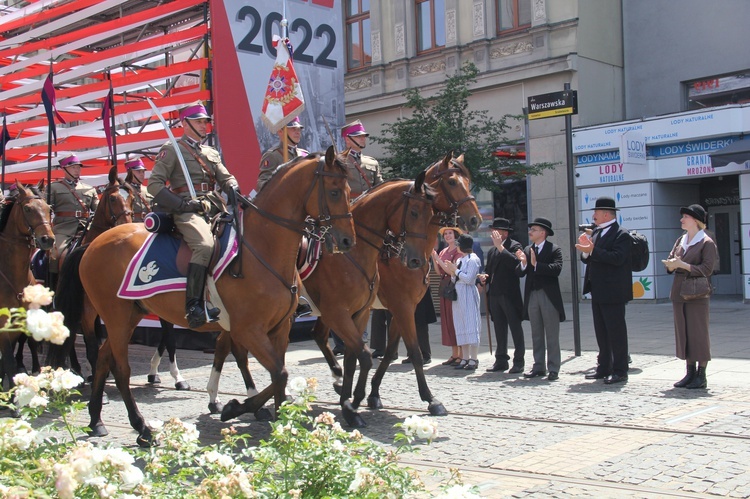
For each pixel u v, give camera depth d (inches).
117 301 288.0
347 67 1049.5
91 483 120.3
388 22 1002.1
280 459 158.4
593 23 874.8
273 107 364.5
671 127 792.9
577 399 349.1
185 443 158.4
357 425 307.0
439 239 597.3
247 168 516.4
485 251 925.8
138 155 603.5
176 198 277.7
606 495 214.5
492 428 299.1
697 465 239.1
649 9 882.1
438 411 325.4
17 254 358.9
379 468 149.2
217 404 348.8
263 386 417.4
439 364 478.9
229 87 511.2
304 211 277.1
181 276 278.7
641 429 288.4
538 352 414.9
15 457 133.6
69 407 163.3
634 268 418.3
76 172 477.4
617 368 386.9
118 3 561.9
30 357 585.0
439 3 964.0
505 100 909.2
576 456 254.8
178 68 525.3
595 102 875.4
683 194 848.9
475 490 143.5
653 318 683.4
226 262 271.3
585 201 863.7
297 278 295.1
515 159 850.1
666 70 872.3
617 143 824.9
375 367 472.1
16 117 670.5
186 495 140.2
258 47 527.8
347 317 312.3
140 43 552.7
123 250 290.7
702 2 840.3
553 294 408.5
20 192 358.3
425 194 317.4
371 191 331.6
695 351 361.1
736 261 848.9
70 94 612.4
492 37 916.0
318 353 546.3
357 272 313.0
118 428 316.8
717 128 762.2
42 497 114.3
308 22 560.1
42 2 650.2
